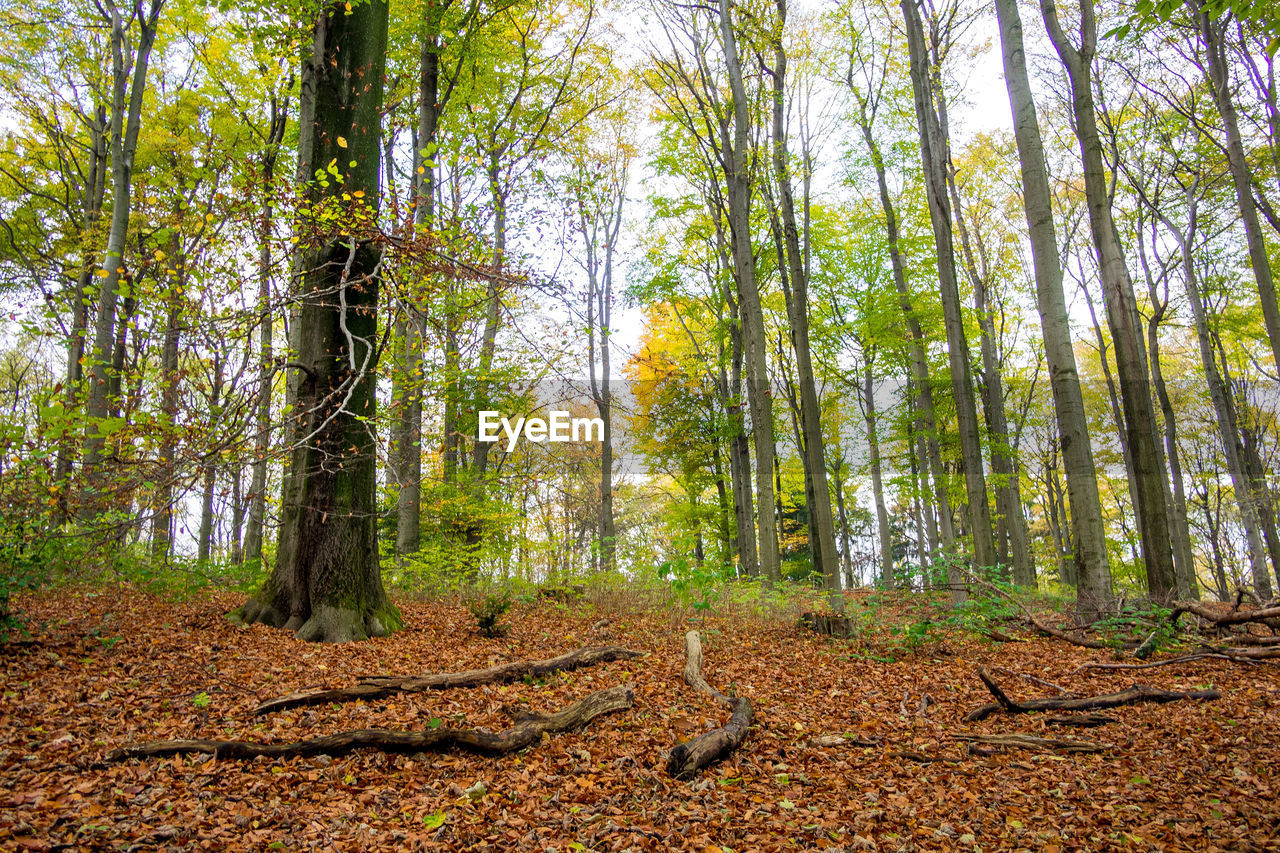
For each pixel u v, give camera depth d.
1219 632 8.87
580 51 15.65
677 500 24.08
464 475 13.57
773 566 12.16
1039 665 7.98
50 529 5.56
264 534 13.70
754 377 12.70
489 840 3.46
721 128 13.82
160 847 3.12
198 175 13.91
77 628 6.62
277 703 4.98
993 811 4.10
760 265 18.84
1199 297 19.83
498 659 7.25
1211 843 3.63
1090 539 9.88
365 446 8.01
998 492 17.94
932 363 19.09
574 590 11.80
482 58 13.33
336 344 7.91
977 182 21.83
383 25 8.73
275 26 8.51
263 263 6.19
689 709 5.73
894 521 32.38
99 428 4.74
